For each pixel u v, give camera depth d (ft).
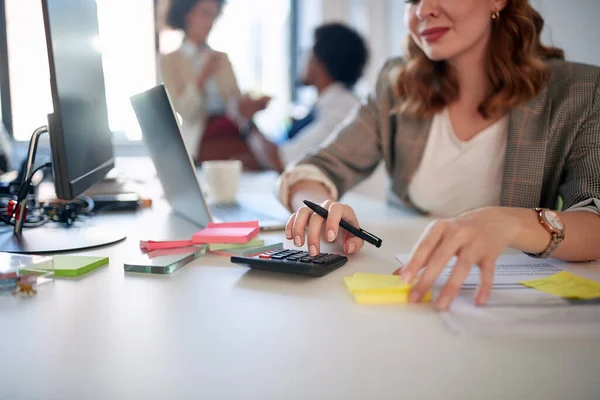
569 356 1.30
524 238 1.98
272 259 2.07
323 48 8.52
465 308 1.63
